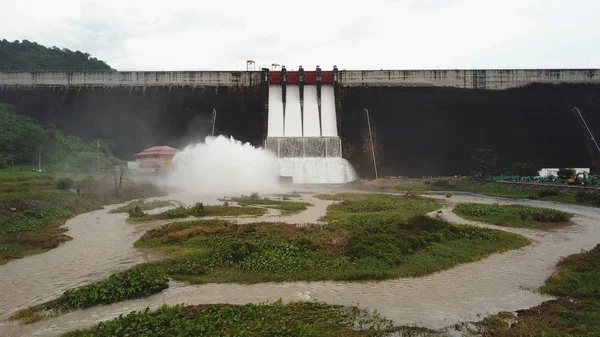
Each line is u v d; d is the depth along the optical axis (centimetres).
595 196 4000
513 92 8038
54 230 2572
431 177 7406
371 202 3912
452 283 1583
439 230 2347
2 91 8056
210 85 8088
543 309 1288
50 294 1454
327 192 5256
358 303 1355
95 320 1216
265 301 1364
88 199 3862
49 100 8019
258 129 7975
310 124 7975
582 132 7819
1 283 1573
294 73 8569
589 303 1330
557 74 8056
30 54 12431
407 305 1345
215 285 1530
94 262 1856
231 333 1077
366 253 1866
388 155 7881
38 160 5662
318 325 1162
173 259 1834
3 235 2397
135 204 3694
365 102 8100
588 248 2212
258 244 1988
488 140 7950
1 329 1165
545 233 2628
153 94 8019
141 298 1392
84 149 6725
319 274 1627
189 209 3219
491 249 2108
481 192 5456
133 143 7994
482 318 1239
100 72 8050
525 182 5481
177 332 1068
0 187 3628
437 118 8000
